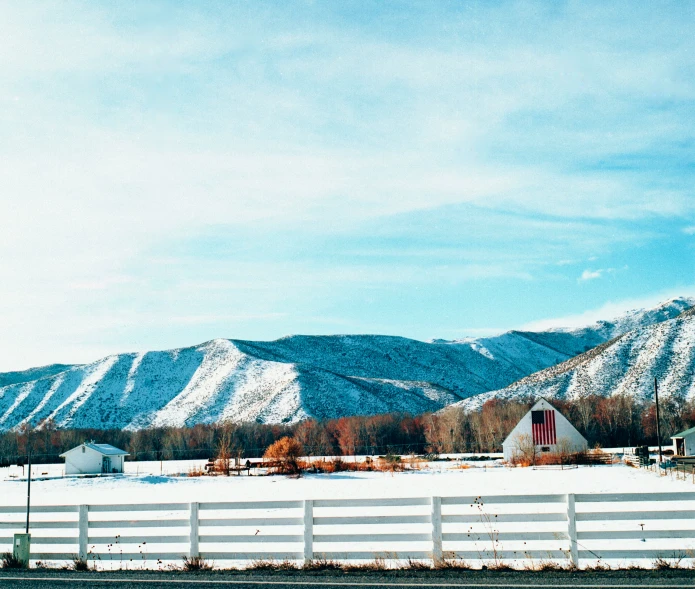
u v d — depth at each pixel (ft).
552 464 216.13
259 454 384.68
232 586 39.58
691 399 374.63
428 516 45.80
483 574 41.57
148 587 39.91
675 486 116.37
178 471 248.73
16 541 50.14
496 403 409.69
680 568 41.78
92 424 647.15
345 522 46.70
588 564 43.42
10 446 409.90
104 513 103.60
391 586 38.19
